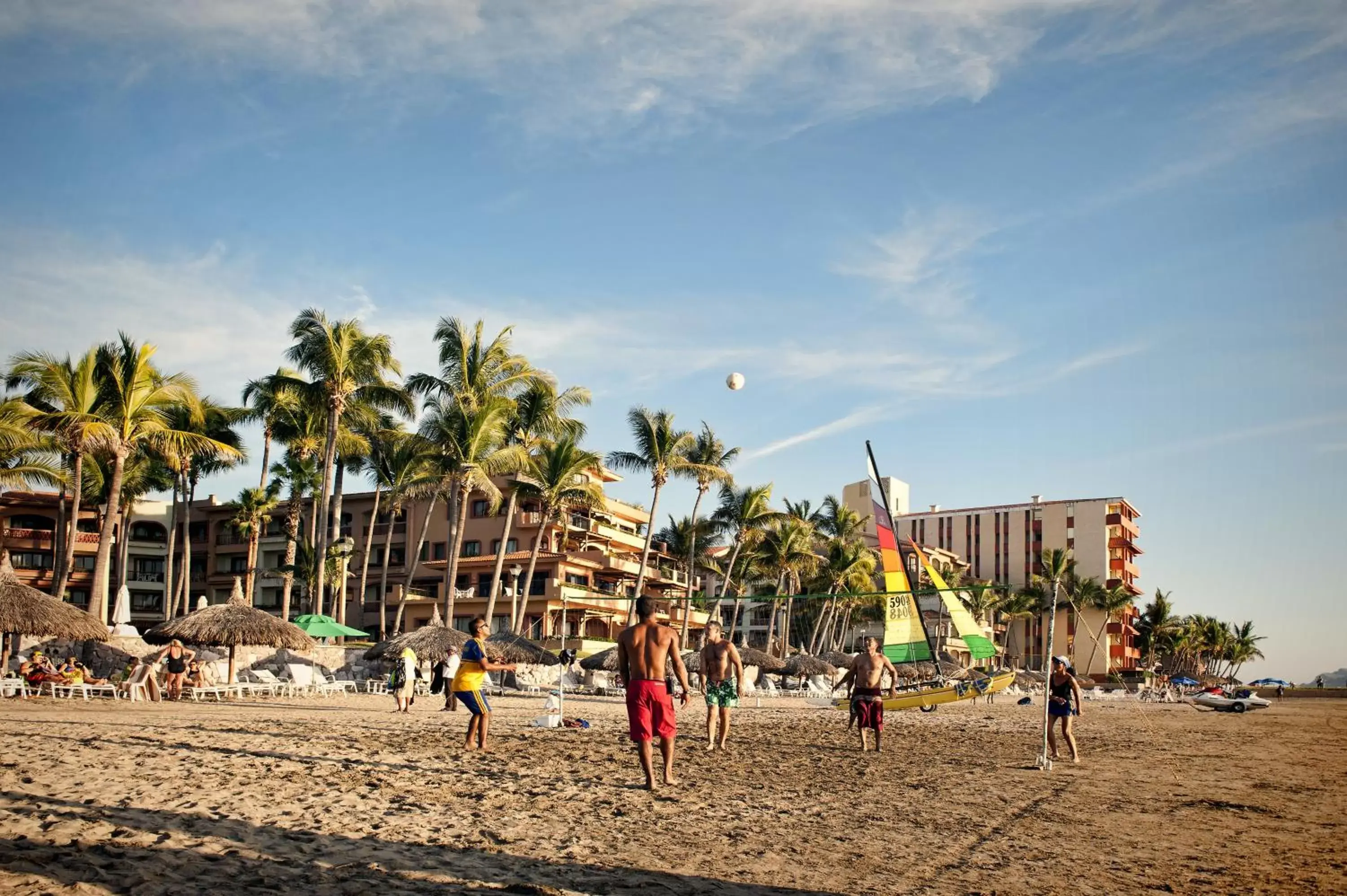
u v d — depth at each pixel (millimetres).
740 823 9383
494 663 14953
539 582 66875
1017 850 8578
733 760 14992
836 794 11664
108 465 52062
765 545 76875
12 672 28875
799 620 93312
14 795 8680
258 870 6562
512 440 53219
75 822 7547
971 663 96938
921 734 22594
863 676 17438
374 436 59125
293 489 58219
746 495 69938
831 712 33156
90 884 5836
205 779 10391
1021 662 118438
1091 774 14852
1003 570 125500
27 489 40938
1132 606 129125
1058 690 15875
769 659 51688
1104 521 121375
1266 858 8531
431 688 34938
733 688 16844
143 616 74500
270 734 16266
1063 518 123500
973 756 17141
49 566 69688
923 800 11414
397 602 68688
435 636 36906
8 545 68062
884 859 8031
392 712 24703
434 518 72938
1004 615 112375
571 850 7848
